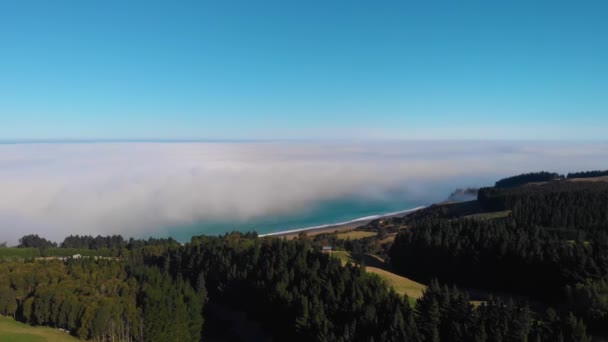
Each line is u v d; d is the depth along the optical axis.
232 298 92.00
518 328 57.38
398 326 56.59
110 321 76.56
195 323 81.50
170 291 83.19
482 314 61.12
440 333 60.28
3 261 110.81
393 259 138.75
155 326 75.81
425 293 68.50
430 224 143.62
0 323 82.69
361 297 67.75
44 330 80.00
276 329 76.06
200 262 106.12
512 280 106.81
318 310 65.75
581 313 73.25
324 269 84.00
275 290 77.44
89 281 89.75
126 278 95.06
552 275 97.62
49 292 81.38
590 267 90.06
